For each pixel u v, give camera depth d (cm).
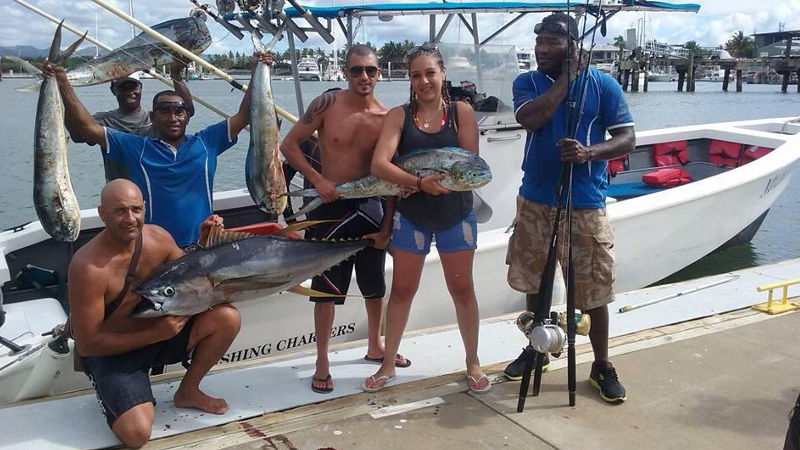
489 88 575
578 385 337
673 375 347
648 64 5478
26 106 2994
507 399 324
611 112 305
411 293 329
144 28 346
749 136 860
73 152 1611
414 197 311
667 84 8231
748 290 482
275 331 444
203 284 283
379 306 363
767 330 407
